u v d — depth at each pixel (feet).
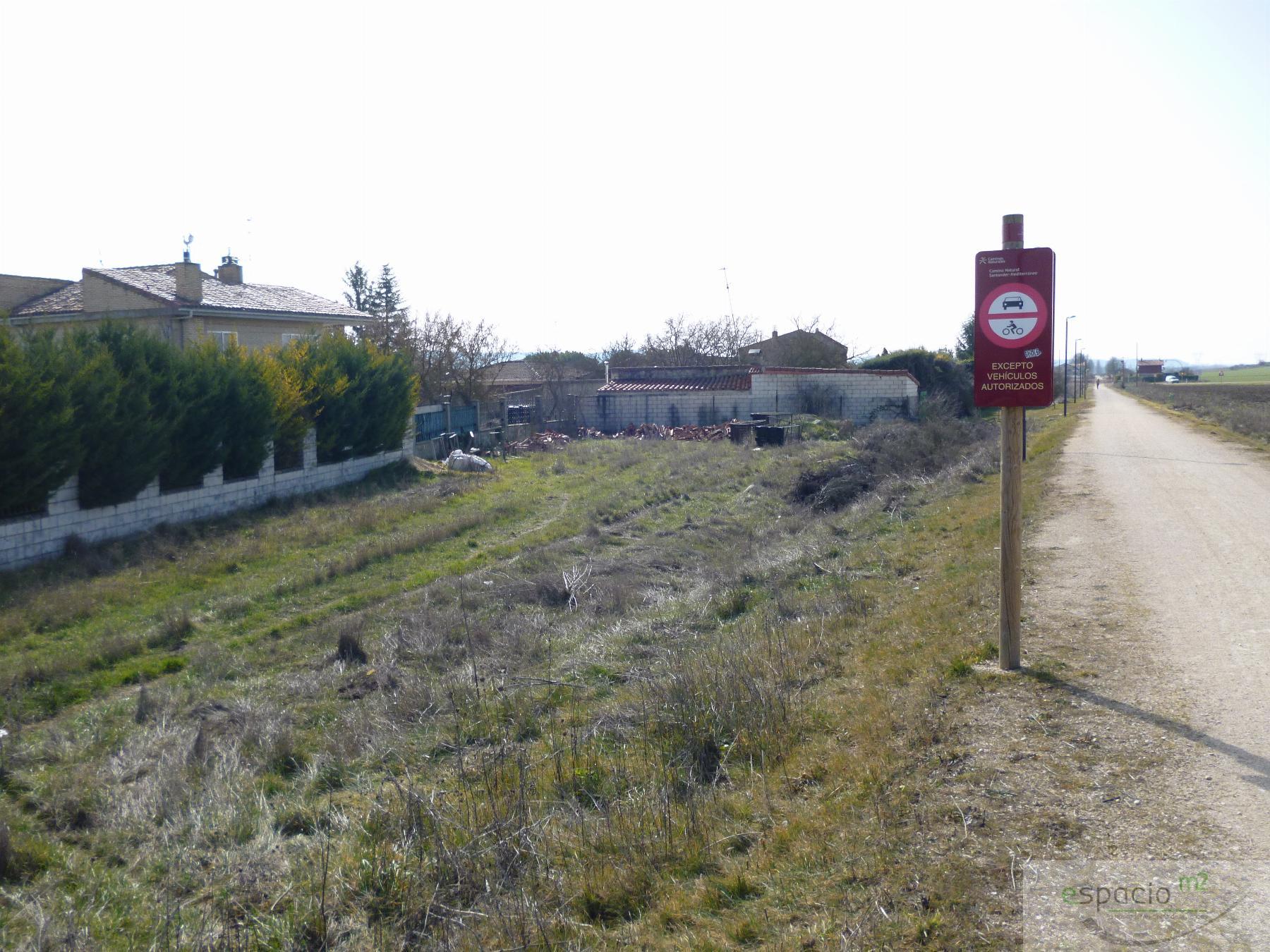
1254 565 30.17
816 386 128.77
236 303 78.74
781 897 13.39
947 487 57.26
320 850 17.87
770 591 36.78
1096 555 32.89
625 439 114.11
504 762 20.84
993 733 17.44
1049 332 19.54
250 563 46.83
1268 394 194.80
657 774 19.26
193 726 26.08
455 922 14.61
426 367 112.37
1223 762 15.35
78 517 46.80
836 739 19.01
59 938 15.20
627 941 13.32
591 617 35.63
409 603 39.17
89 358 47.93
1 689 28.94
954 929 11.63
